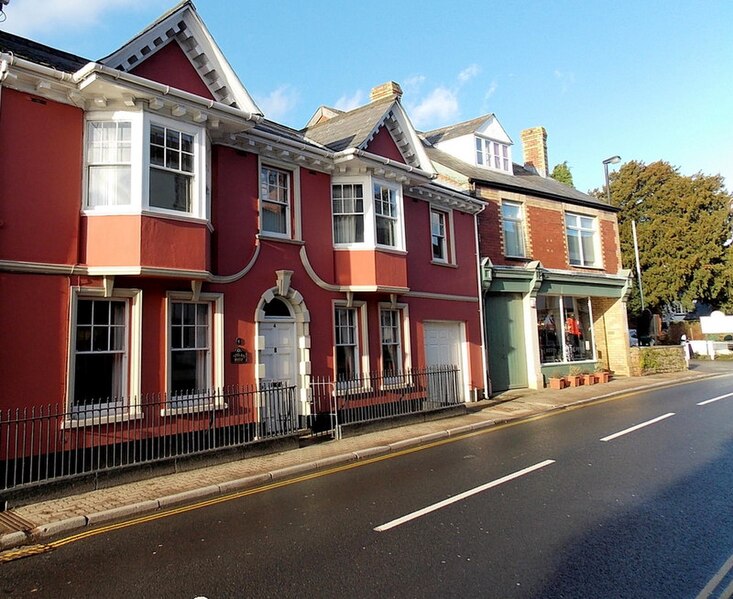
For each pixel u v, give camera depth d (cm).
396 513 589
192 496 697
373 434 1083
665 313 3978
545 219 1975
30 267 778
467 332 1627
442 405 1325
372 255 1259
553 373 1911
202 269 921
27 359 765
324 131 1484
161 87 861
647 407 1321
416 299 1460
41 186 805
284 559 477
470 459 847
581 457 820
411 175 1369
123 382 872
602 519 546
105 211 845
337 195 1292
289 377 1133
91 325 853
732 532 503
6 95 785
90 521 608
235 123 993
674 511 564
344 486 722
